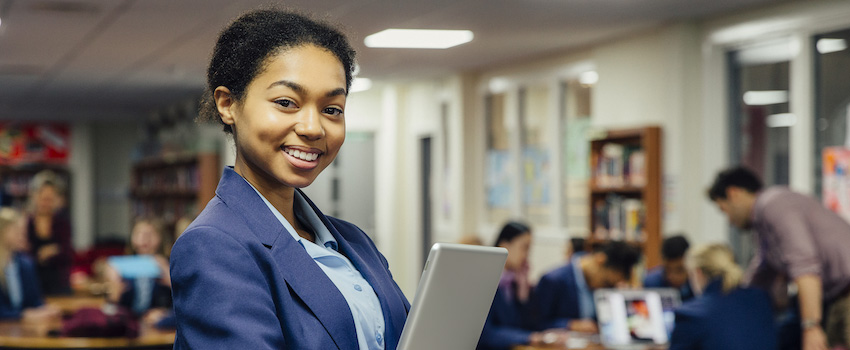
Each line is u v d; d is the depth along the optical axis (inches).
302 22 41.8
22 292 216.8
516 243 192.5
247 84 41.0
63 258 279.1
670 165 252.4
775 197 166.4
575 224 318.0
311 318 39.1
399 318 44.4
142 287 216.8
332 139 41.5
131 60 340.5
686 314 143.3
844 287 162.1
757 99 234.5
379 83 427.5
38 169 627.2
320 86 40.5
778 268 167.3
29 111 577.3
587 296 195.3
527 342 177.0
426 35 280.5
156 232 243.1
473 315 39.9
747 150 238.2
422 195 435.2
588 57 302.8
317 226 45.2
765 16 225.9
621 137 269.3
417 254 434.6
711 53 244.7
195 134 445.7
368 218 469.4
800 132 216.8
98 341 172.2
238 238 38.6
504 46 303.4
